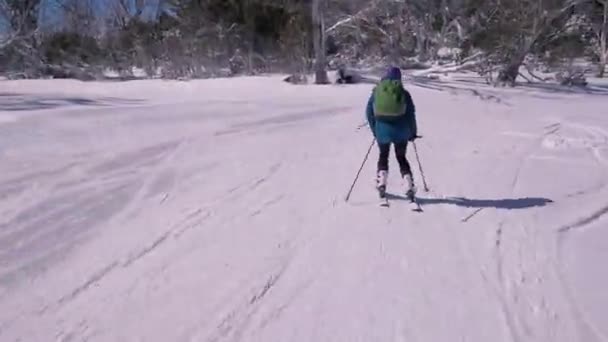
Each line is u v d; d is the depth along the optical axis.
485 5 36.12
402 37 40.91
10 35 40.34
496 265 5.94
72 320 4.64
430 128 14.44
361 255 6.07
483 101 22.27
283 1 37.59
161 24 43.22
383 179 7.72
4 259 5.60
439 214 7.47
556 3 30.06
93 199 7.42
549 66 34.44
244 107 16.48
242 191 8.17
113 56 40.75
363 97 21.81
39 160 9.01
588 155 11.55
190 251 6.03
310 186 8.56
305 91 24.22
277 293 5.19
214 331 4.55
